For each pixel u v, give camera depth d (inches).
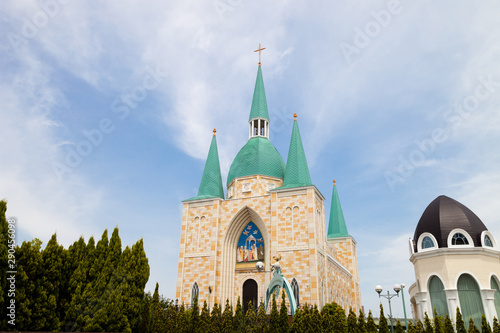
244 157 2164.1
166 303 1982.0
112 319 1165.1
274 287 1439.5
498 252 1743.4
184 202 2092.8
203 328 1230.9
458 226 1776.6
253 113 2321.6
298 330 1139.3
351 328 1142.3
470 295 1659.7
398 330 1122.0
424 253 1787.6
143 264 1365.7
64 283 1164.5
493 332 1125.7
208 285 1865.2
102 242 1331.2
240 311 1316.4
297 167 2003.0
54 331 1069.1
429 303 1742.1
